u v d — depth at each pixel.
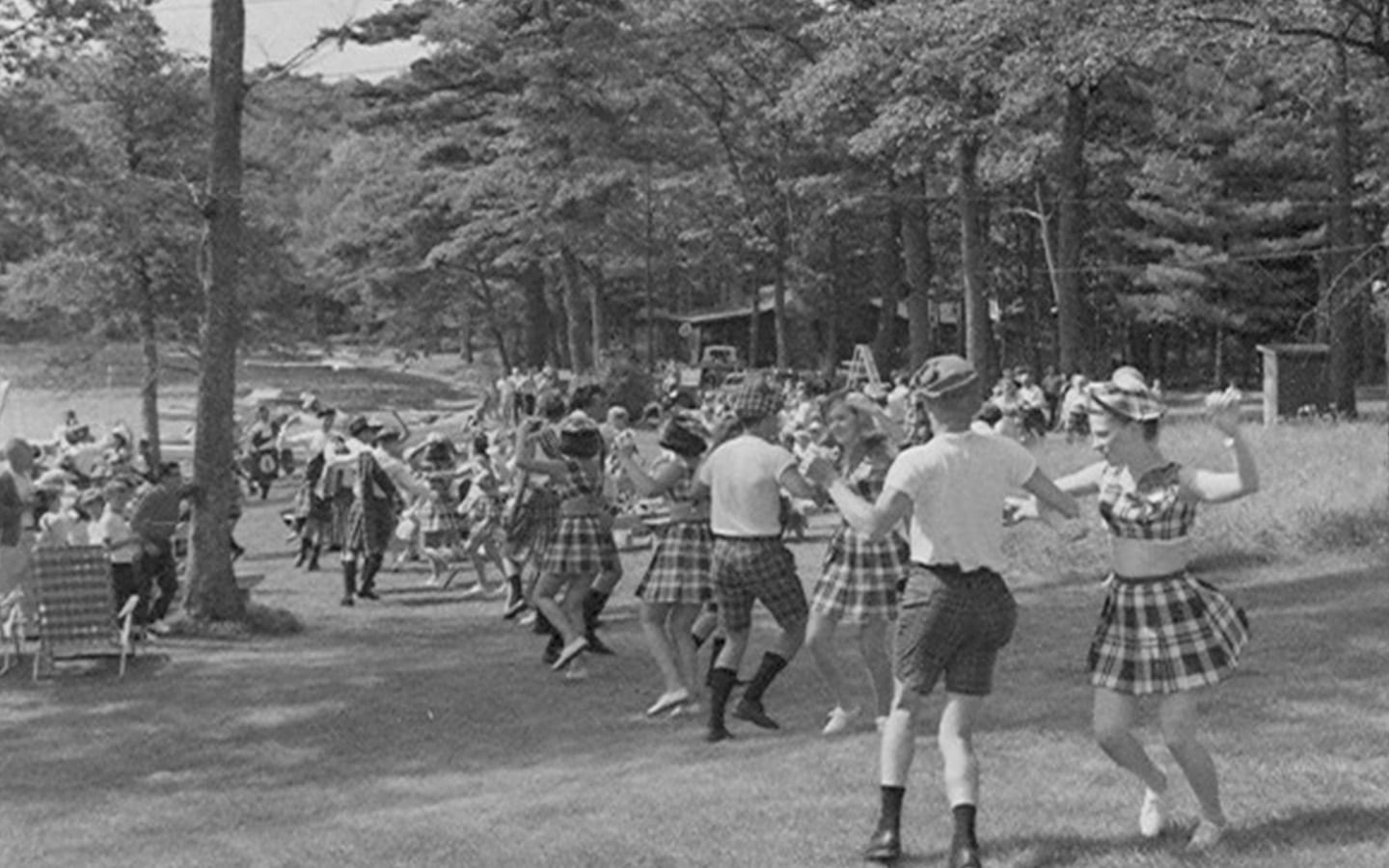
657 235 56.41
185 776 9.69
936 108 36.12
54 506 18.05
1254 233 55.28
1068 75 18.72
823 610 8.86
